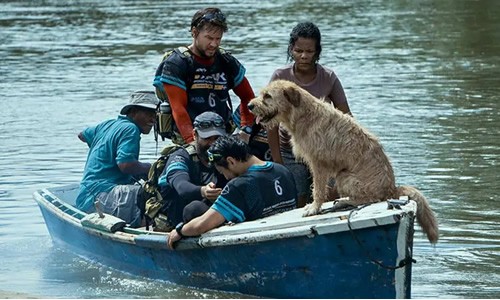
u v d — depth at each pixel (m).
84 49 50.53
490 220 20.92
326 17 64.00
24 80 41.09
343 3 73.38
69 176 25.42
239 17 64.62
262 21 62.06
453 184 23.75
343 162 15.80
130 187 19.53
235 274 16.34
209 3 74.94
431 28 56.38
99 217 18.70
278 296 15.90
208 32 18.27
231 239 15.80
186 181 17.19
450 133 29.41
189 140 18.00
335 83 18.62
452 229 20.39
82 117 32.94
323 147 15.80
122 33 56.78
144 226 19.25
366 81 38.94
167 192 18.03
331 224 14.66
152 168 18.31
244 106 19.23
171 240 16.73
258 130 19.19
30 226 21.62
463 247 19.33
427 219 15.71
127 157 19.59
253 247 15.72
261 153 19.25
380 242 14.47
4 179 25.19
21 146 28.80
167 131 18.78
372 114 32.44
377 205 15.12
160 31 57.12
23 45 52.59
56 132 30.69
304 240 15.09
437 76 39.88
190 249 16.66
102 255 19.00
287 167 18.72
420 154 26.83
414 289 17.05
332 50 48.09
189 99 18.58
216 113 18.30
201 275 16.94
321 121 15.89
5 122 32.34
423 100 34.75
